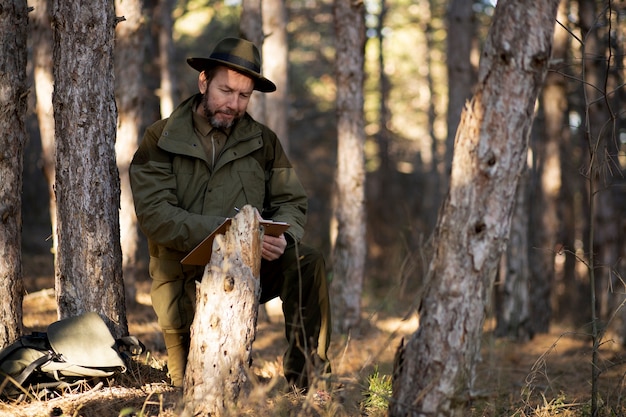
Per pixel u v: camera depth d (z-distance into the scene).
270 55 9.13
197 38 17.83
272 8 9.10
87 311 3.94
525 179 8.09
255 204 3.79
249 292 3.17
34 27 6.49
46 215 14.59
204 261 3.48
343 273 7.41
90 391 3.54
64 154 3.91
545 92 8.77
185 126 3.71
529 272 9.14
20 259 4.03
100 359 3.54
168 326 3.81
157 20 10.05
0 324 3.91
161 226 3.56
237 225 3.20
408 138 23.64
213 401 3.11
